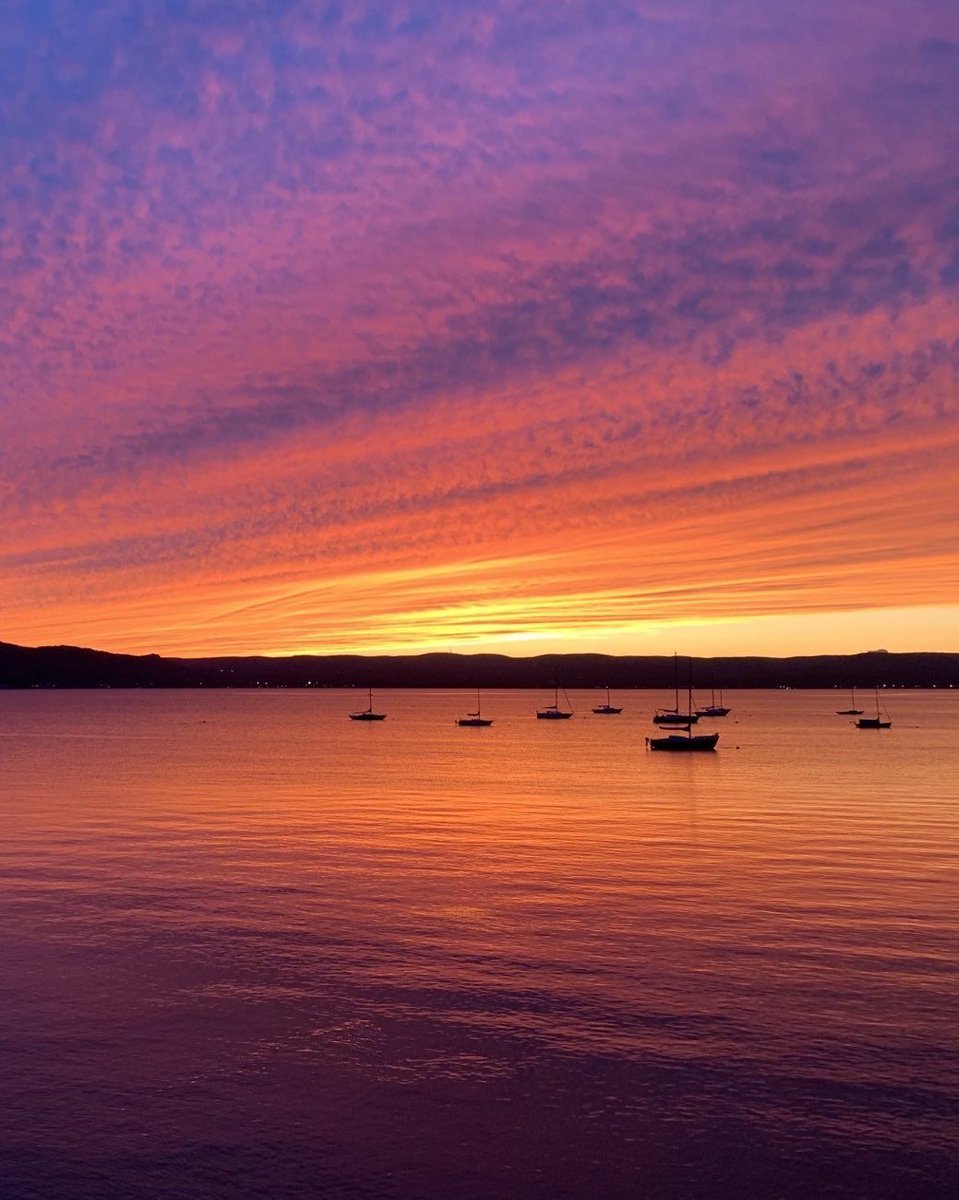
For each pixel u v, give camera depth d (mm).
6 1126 14250
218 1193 12641
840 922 24359
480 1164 13281
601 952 21969
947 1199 12438
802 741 123500
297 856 34031
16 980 20172
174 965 21141
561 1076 15695
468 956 21703
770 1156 13414
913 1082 15422
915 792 57000
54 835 39219
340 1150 13594
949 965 20875
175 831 40375
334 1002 18891
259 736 137625
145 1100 14984
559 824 42625
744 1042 16922
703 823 42875
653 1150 13578
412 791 58375
